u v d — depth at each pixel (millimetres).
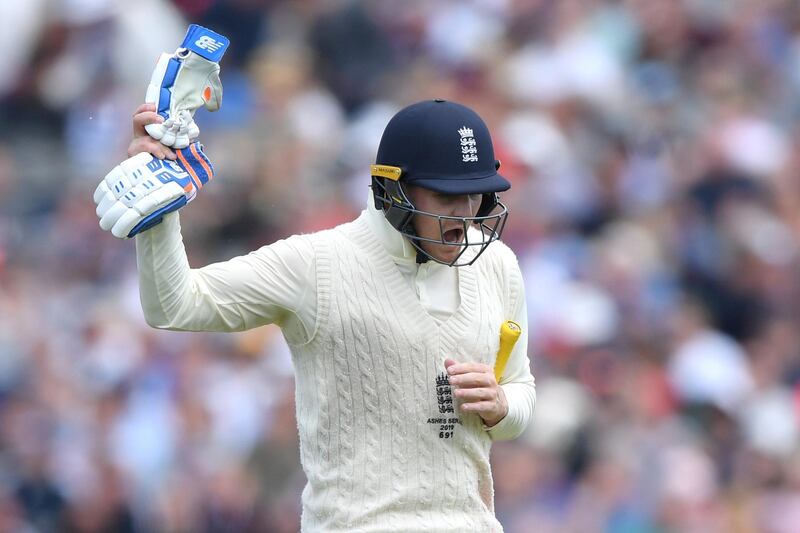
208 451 31188
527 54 46562
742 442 35188
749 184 42656
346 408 13750
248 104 42344
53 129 41875
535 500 30125
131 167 12969
